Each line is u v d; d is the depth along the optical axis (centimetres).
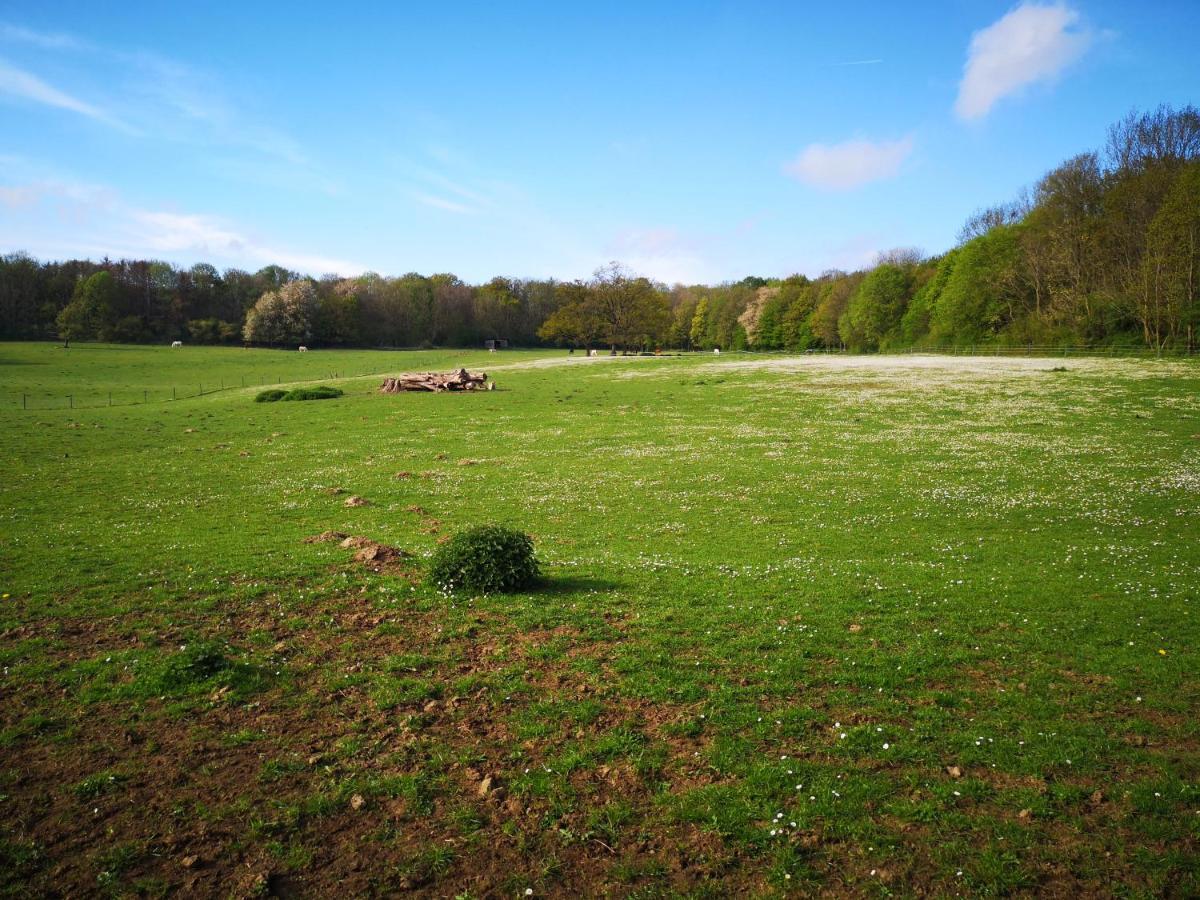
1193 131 7450
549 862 675
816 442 3794
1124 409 4369
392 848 695
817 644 1166
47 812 739
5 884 634
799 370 7469
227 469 3266
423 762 833
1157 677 1045
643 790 780
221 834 712
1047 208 8719
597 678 1034
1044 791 768
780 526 2230
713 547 1986
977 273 9600
